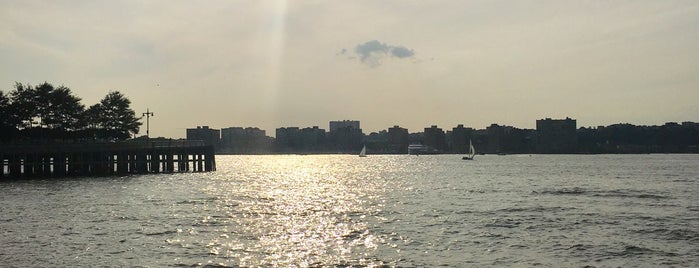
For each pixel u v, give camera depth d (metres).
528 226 47.50
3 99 113.88
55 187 80.06
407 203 66.31
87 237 41.28
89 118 130.00
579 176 124.12
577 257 36.34
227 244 39.44
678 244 40.00
